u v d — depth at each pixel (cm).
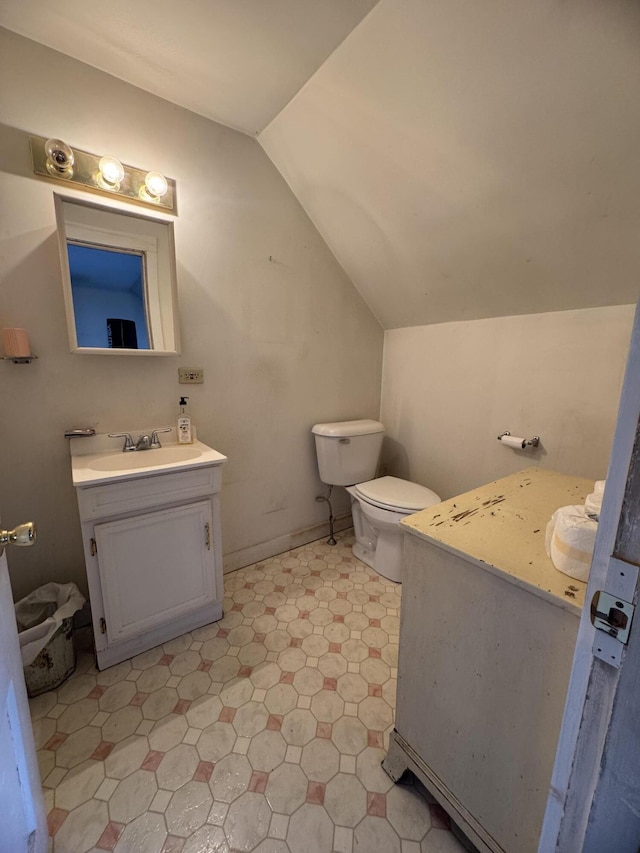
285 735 115
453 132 127
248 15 112
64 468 150
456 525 92
